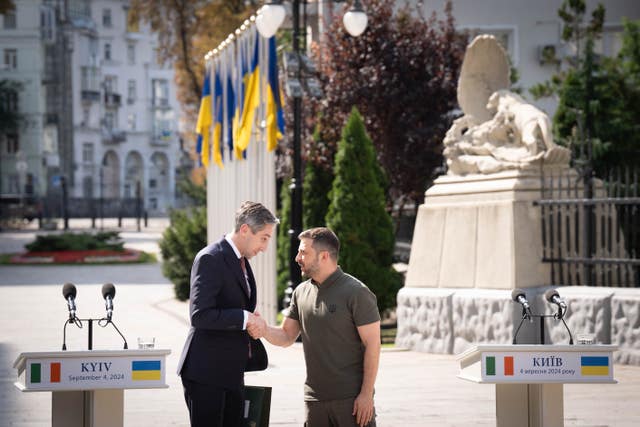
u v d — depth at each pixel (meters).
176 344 14.29
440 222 13.28
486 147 13.07
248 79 16.89
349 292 5.82
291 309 6.19
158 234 54.78
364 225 15.27
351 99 21.05
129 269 31.59
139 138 103.19
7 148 87.50
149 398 9.84
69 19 92.88
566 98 19.66
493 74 13.88
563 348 5.90
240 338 6.07
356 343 5.86
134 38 101.38
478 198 12.71
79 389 5.55
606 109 19.55
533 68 27.22
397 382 10.54
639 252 12.55
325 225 17.91
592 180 12.38
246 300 6.18
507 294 11.88
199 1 42.03
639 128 19.30
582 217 11.84
